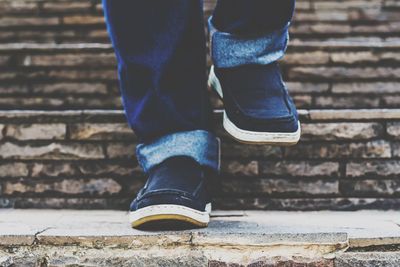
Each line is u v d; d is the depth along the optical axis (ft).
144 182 4.98
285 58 6.98
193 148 3.83
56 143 5.01
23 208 4.98
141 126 3.85
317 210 4.88
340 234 3.52
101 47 6.95
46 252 3.55
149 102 3.78
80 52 6.95
